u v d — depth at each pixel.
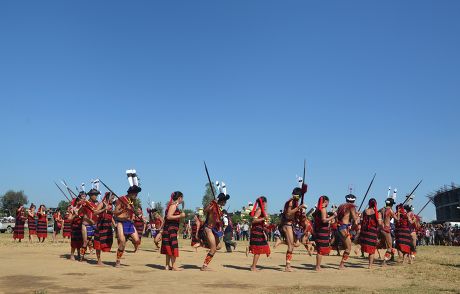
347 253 12.09
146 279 9.03
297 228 16.92
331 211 16.50
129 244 22.03
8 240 24.70
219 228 11.16
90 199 12.34
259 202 11.07
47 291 7.36
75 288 7.70
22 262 11.62
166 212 10.74
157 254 15.70
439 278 9.98
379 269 12.02
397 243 13.74
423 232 36.88
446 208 67.19
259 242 11.04
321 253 11.45
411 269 11.96
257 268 11.79
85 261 12.30
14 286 7.82
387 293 7.62
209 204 11.17
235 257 15.59
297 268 12.14
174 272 10.39
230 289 7.93
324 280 9.44
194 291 7.61
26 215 23.91
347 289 8.11
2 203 113.31
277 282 8.99
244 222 38.78
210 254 10.98
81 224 12.38
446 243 35.66
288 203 11.38
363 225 12.61
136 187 11.39
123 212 11.29
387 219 13.36
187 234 36.66
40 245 19.27
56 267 10.62
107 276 9.30
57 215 26.27
